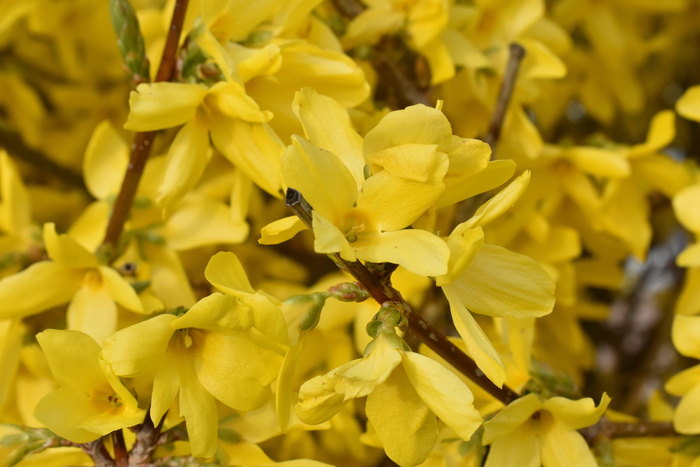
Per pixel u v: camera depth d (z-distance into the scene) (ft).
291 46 1.21
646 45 2.01
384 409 1.05
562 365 1.62
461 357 1.12
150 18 1.47
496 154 1.44
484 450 1.19
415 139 1.04
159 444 1.12
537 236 1.47
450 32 1.42
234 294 1.05
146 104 1.17
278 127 1.23
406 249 1.02
